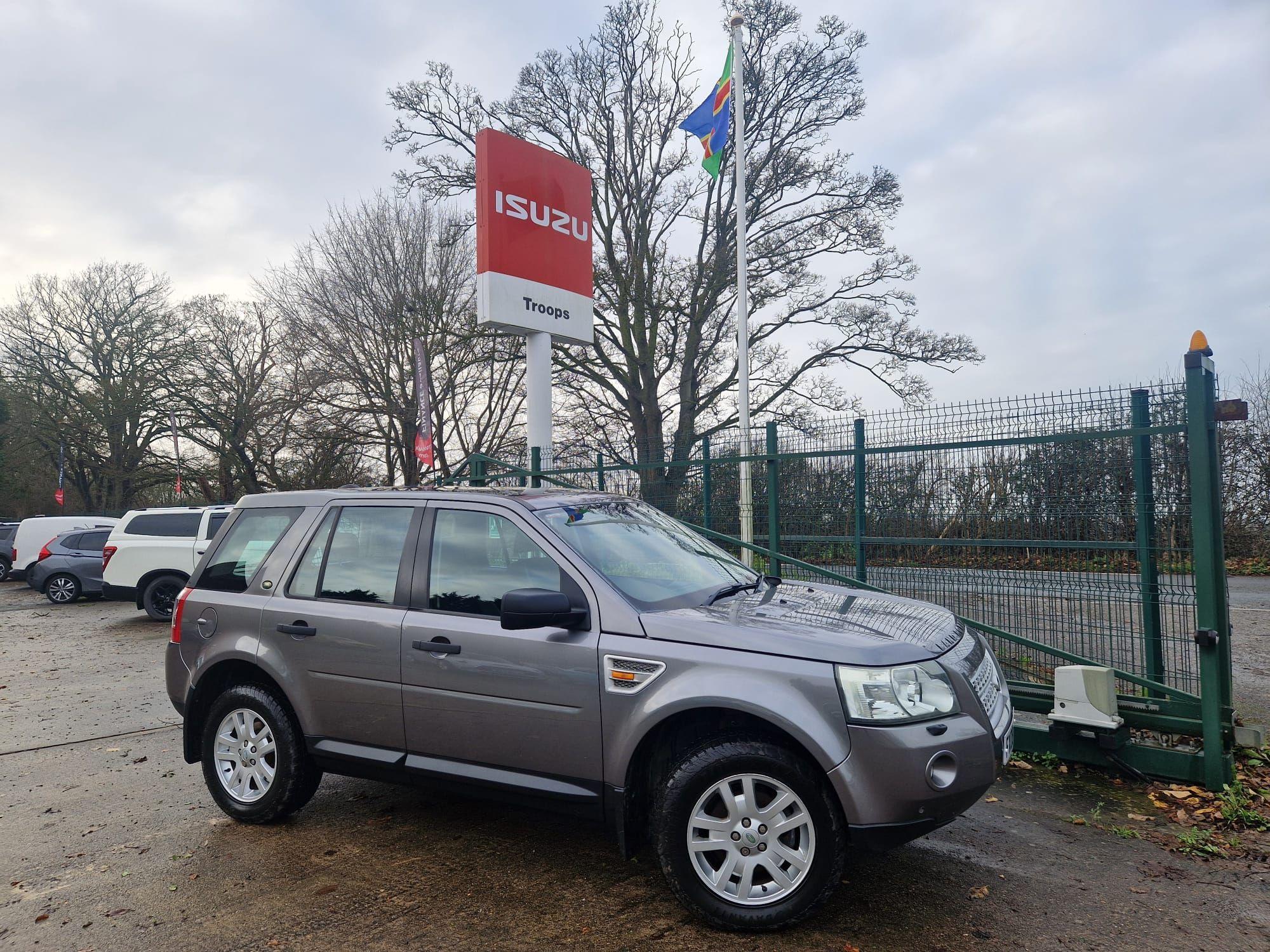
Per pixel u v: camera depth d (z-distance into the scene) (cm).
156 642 1167
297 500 483
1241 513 1691
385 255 2791
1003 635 557
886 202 2323
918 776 313
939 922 335
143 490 4481
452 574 414
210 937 343
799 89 2316
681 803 335
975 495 578
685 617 362
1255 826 422
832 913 344
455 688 392
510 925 343
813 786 321
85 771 580
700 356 2478
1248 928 326
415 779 407
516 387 3094
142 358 3997
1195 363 476
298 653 441
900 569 616
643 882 380
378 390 2802
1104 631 531
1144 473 515
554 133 2448
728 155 2355
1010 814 448
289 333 2931
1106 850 402
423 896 371
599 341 2464
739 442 796
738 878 334
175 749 630
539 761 373
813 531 675
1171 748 509
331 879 392
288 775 445
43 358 4019
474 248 2758
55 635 1276
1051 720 514
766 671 332
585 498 459
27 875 412
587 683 361
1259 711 633
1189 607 504
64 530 2067
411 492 451
